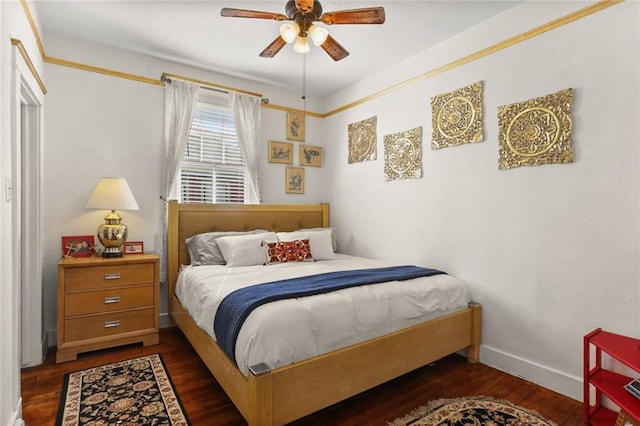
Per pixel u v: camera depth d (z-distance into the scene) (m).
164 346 2.78
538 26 2.25
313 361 1.68
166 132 3.23
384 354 1.98
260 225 3.67
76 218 2.86
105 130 2.98
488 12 2.46
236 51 3.08
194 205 3.29
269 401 1.51
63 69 2.81
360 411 1.92
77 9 2.44
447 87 2.84
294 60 3.25
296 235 3.36
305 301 1.83
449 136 2.81
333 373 1.75
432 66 2.96
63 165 2.81
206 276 2.52
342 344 1.84
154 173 3.21
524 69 2.33
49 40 2.75
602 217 1.98
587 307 2.04
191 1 2.35
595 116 2.00
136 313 2.74
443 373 2.40
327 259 3.35
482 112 2.58
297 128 4.13
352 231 3.88
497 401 2.03
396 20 2.55
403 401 2.03
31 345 2.40
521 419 1.84
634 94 1.86
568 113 2.11
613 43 1.93
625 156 1.89
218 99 3.60
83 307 2.54
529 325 2.30
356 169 3.82
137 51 3.09
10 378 1.59
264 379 1.49
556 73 2.17
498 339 2.48
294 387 1.61
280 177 4.00
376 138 3.55
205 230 3.34
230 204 3.49
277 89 3.98
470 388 2.19
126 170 3.08
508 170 2.42
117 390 2.09
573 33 2.09
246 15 1.96
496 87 2.49
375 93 3.55
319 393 1.70
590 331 2.02
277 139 3.98
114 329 2.66
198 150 3.49
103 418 1.80
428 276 2.52
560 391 2.13
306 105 4.21
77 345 2.51
